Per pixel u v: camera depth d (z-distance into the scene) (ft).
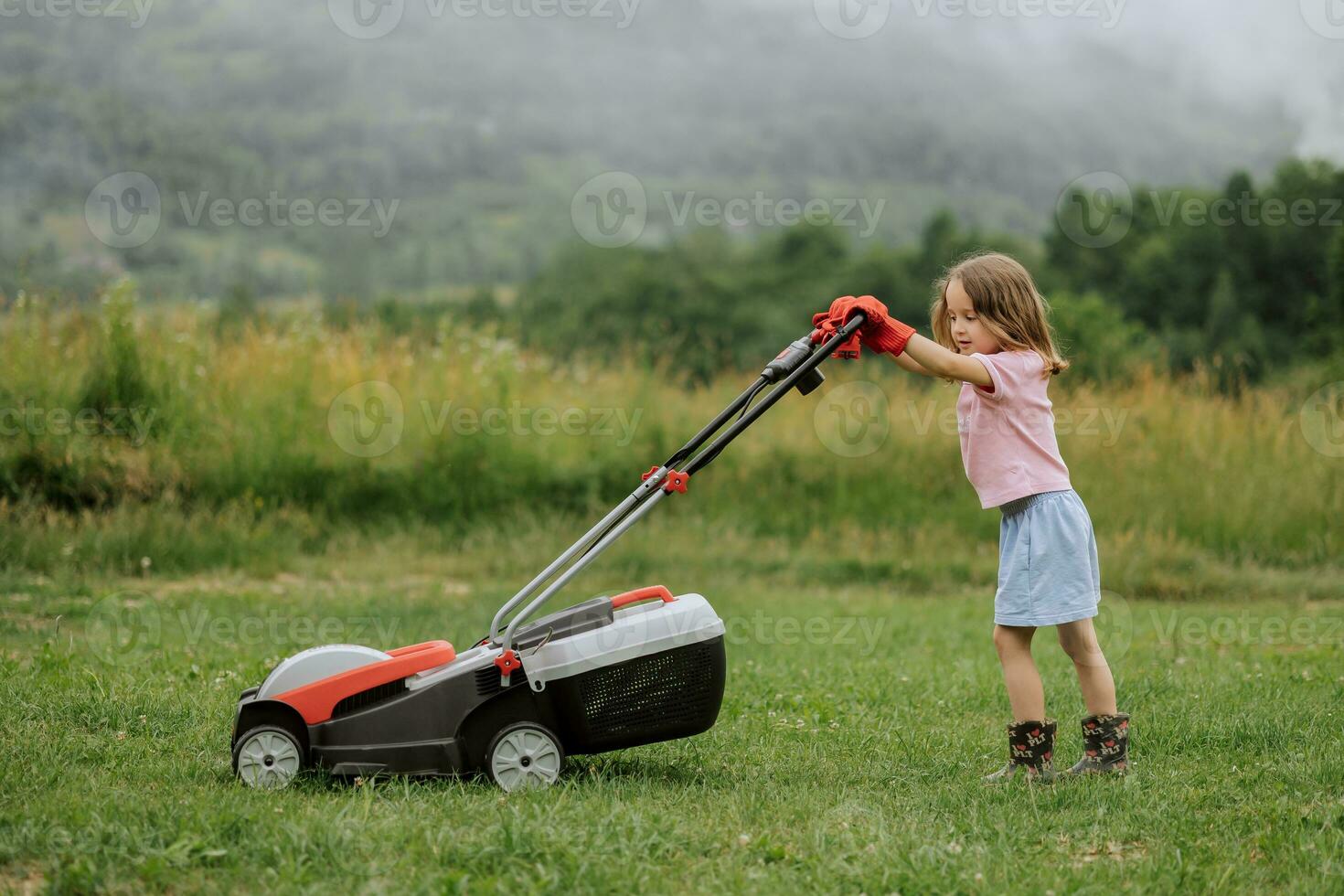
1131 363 43.47
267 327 39.19
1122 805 11.41
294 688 11.88
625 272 160.97
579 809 10.59
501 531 34.91
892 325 12.32
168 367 34.96
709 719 12.12
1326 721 15.35
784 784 12.40
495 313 121.29
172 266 121.80
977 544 36.01
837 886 9.18
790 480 38.09
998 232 191.21
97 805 10.36
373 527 34.22
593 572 32.01
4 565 28.07
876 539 36.17
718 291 160.35
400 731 11.85
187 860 9.30
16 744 12.91
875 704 17.13
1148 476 36.70
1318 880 9.30
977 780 12.54
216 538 30.71
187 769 12.23
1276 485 36.09
